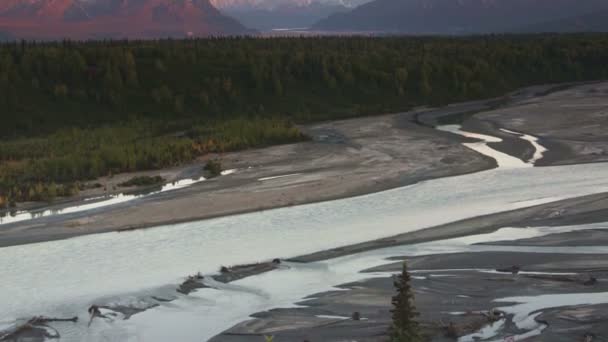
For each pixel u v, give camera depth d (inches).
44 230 2539.4
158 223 2608.3
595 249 2127.2
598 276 1892.2
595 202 2672.2
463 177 3270.2
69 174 3457.2
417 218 2571.4
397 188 3085.6
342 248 2231.8
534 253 2106.3
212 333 1627.7
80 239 2428.6
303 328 1615.4
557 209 2596.0
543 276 1898.4
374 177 3299.7
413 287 1845.5
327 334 1572.3
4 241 2415.1
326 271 2025.1
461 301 1740.9
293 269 2052.2
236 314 1728.6
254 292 1872.5
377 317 1654.8
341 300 1777.8
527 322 1606.8
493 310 1660.9
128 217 2696.9
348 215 2657.5
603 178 3127.5
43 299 1859.0
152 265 2123.5
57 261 2187.5
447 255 2117.4
